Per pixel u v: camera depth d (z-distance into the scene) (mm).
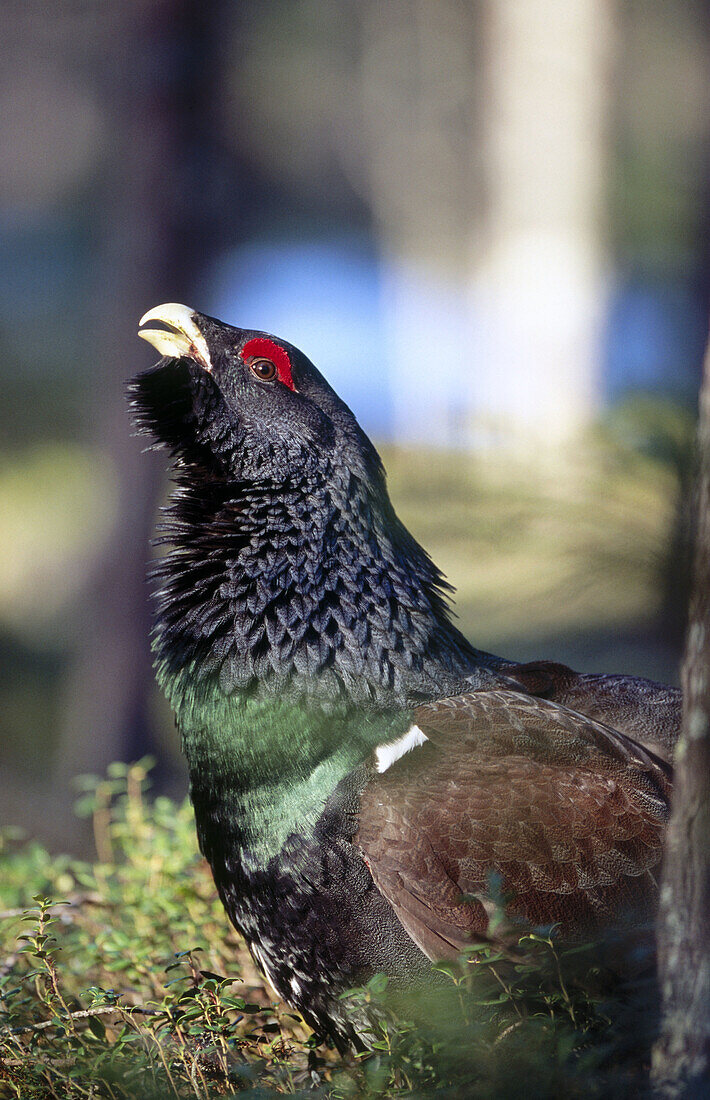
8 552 32781
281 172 47188
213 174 20297
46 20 28484
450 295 47156
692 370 27891
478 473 11688
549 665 7688
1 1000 6695
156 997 7582
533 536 10836
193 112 19906
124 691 21625
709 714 5184
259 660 6828
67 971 8062
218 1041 6305
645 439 10172
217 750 6848
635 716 7422
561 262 27328
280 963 6809
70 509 34844
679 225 40281
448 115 45562
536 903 6258
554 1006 6133
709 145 31484
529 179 27453
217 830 6891
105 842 9688
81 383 40281
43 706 26547
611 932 5891
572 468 10812
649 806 6500
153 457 21406
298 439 7336
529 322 27312
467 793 6387
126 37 19766
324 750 6629
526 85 27359
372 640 6945
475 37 38969
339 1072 6711
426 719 6707
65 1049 6688
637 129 41000
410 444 24203
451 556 12312
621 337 37594
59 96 40125
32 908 8531
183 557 7348
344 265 54469
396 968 6457
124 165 20391
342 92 44000
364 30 43562
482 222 29562
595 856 6320
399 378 39312
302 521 7168
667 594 10500
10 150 43844
